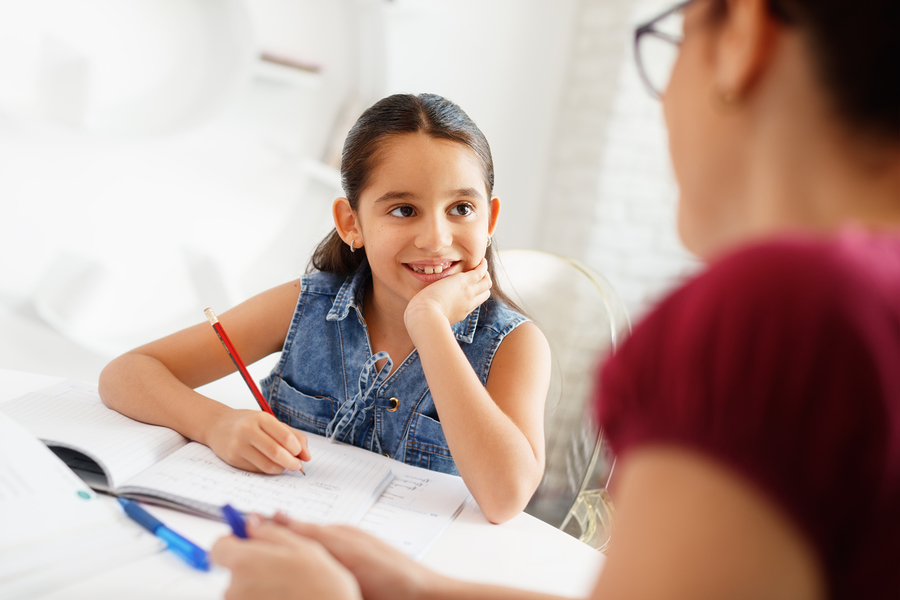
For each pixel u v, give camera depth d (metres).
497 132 2.33
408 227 0.92
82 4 1.76
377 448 1.00
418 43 2.15
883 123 0.28
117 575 0.52
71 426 0.77
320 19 1.99
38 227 1.79
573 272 1.29
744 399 0.26
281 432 0.74
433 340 0.82
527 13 2.25
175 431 0.81
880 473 0.25
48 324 1.76
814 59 0.29
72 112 1.75
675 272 2.29
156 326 1.96
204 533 0.61
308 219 2.09
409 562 0.50
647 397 0.30
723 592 0.25
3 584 0.48
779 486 0.26
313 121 2.04
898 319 0.26
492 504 0.71
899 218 0.30
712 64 0.33
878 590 0.26
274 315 1.08
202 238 1.99
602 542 0.99
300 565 0.44
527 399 0.90
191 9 1.86
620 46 2.16
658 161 2.24
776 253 0.28
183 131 1.87
